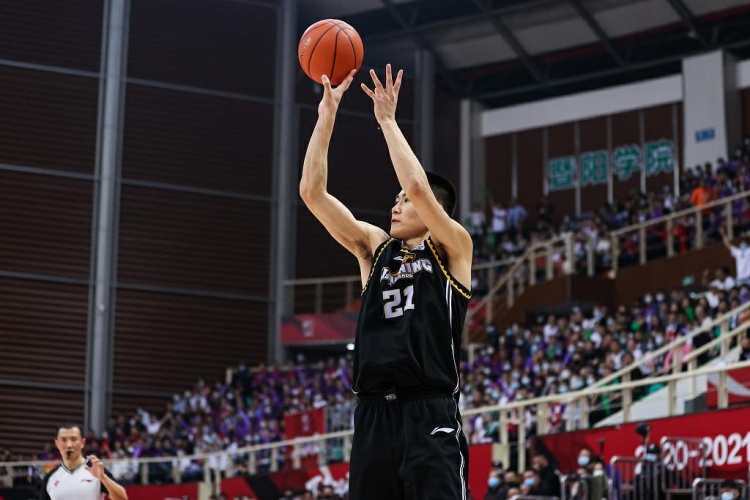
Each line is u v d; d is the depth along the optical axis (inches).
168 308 1166.3
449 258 193.8
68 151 1154.7
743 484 471.5
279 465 809.5
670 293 922.1
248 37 1248.2
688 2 1180.5
